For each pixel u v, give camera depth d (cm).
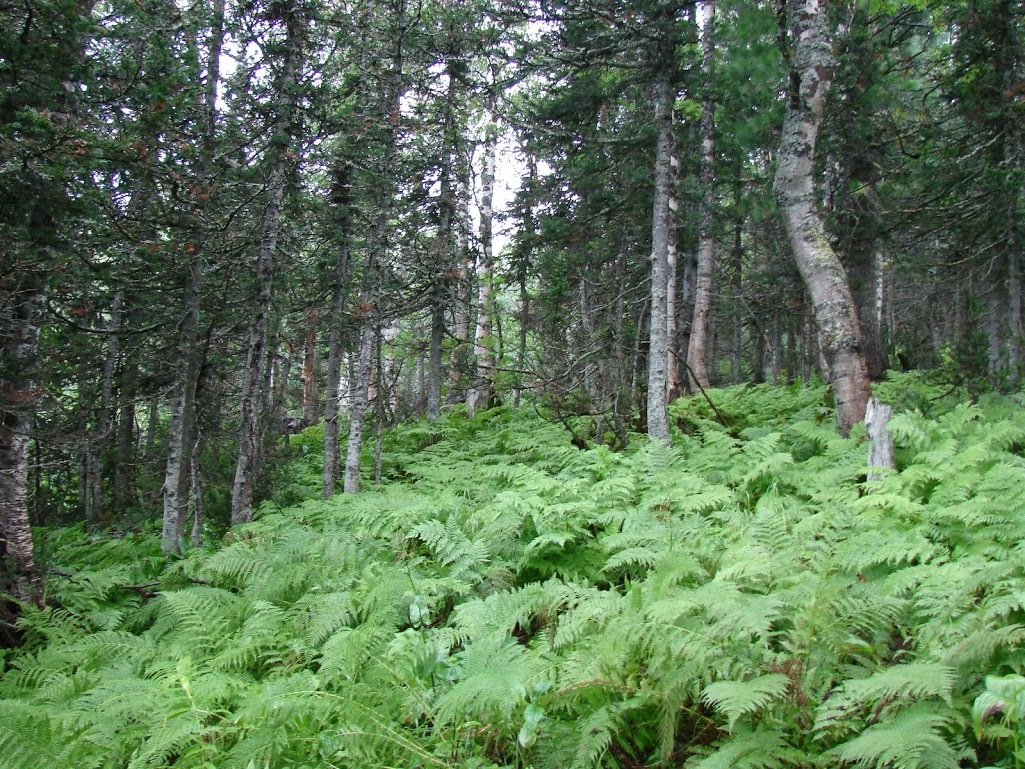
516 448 1264
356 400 1216
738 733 313
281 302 1352
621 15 1066
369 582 537
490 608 471
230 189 1055
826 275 880
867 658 361
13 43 636
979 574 353
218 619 572
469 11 1338
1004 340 1098
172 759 398
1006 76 1112
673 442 1083
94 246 862
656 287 1058
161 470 1334
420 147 1452
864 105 1205
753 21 1083
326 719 366
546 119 1313
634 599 388
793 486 744
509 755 349
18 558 656
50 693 487
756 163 1964
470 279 1906
